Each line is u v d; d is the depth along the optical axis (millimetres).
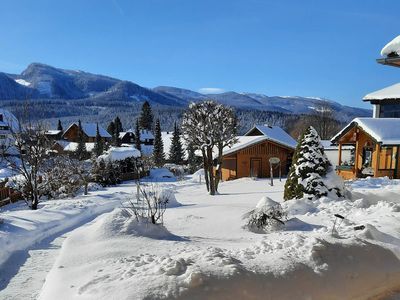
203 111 22797
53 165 22953
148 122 100625
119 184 35219
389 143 19172
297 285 4328
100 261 5352
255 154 34688
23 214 10562
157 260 4715
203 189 24906
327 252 5016
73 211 11898
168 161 67875
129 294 3699
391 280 4992
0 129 33219
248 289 4035
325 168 11133
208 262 4488
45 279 5496
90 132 78312
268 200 8469
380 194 11414
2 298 4891
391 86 26578
